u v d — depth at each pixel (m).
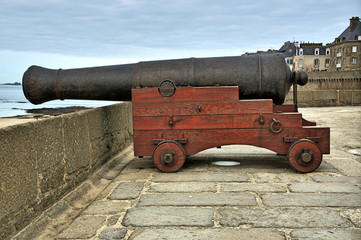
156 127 4.71
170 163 4.64
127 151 6.32
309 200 3.44
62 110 17.78
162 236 2.71
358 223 2.87
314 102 17.61
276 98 4.84
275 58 4.84
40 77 5.04
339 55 75.62
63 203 3.42
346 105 17.70
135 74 4.90
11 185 2.60
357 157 5.46
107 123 5.40
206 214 3.14
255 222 2.94
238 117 4.61
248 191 3.78
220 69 4.77
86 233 2.80
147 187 4.03
